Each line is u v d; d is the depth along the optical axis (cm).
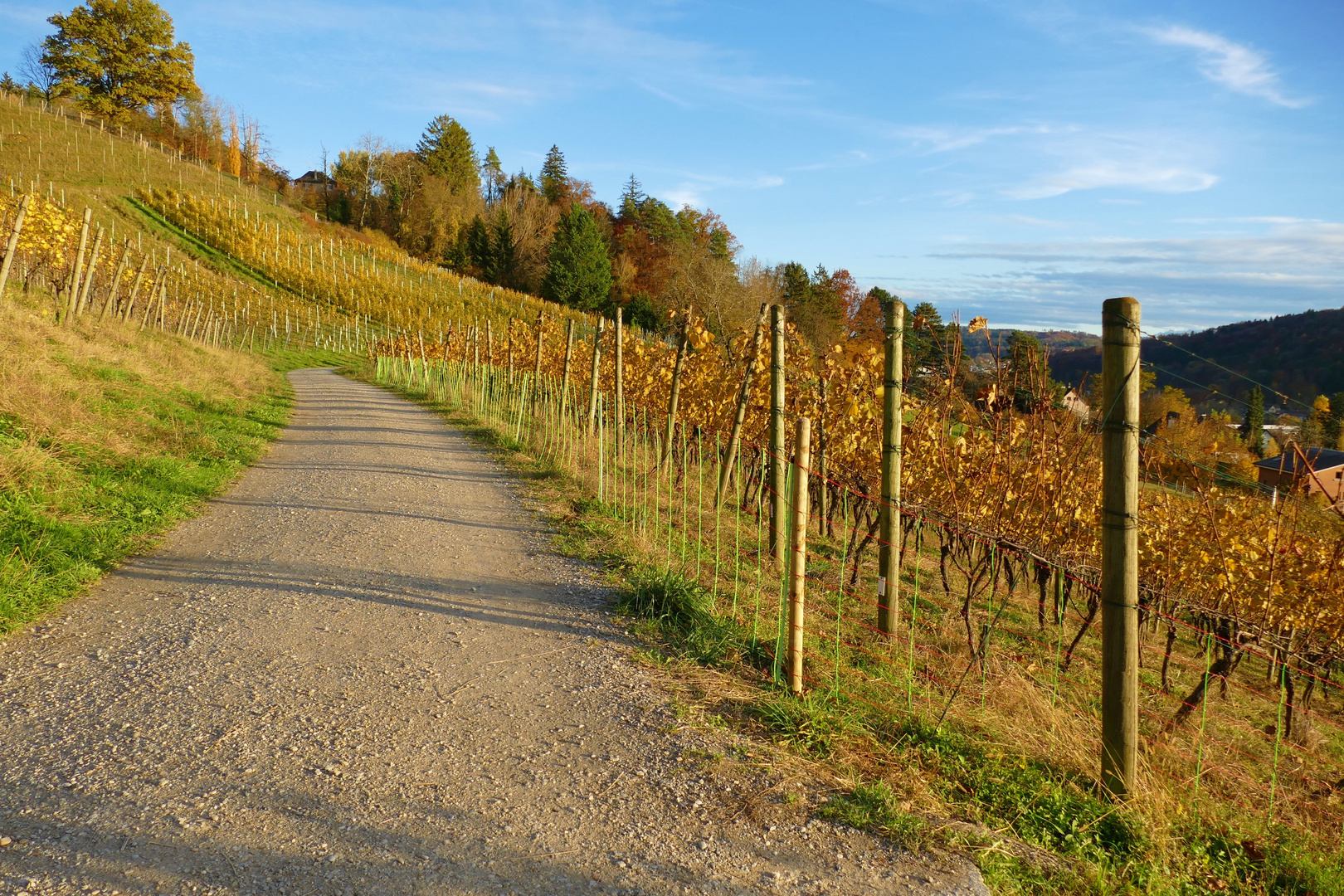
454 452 1178
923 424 733
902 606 658
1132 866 274
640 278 6950
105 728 313
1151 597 653
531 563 616
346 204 8206
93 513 601
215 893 217
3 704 327
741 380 970
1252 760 473
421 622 468
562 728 344
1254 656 676
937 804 302
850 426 852
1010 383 578
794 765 323
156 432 898
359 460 1045
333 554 601
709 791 298
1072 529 612
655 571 571
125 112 7419
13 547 484
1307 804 387
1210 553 594
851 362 877
